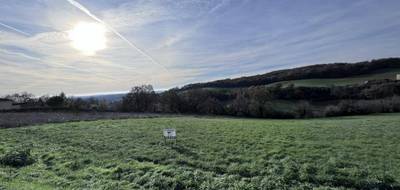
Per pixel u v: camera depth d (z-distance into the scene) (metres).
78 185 15.91
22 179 16.81
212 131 34.38
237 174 17.55
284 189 14.82
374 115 69.75
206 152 23.22
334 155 21.31
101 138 30.11
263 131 34.06
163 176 16.64
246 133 32.50
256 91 85.62
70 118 52.38
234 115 82.88
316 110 81.19
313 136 29.95
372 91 91.88
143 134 32.31
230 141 27.61
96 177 17.34
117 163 20.12
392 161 19.64
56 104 79.88
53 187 15.44
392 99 80.00
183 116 66.81
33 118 50.84
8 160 20.66
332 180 15.98
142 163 19.97
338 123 43.09
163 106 87.38
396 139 27.05
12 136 32.34
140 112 74.38
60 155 22.62
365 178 16.06
